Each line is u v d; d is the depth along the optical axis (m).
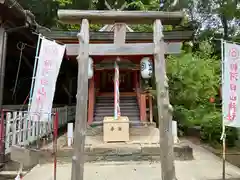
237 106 4.21
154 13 3.96
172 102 9.44
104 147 5.82
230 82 4.22
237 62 4.27
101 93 8.02
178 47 4.36
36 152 3.82
